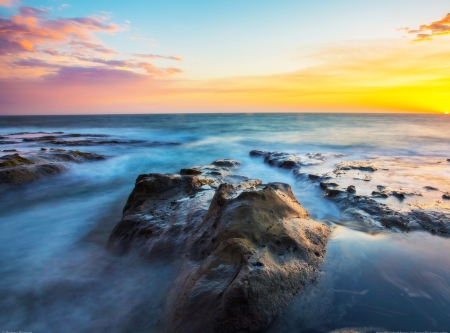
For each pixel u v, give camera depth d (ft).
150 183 24.26
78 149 69.10
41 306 15.26
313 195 29.78
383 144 69.31
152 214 20.83
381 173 36.11
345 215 22.82
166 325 11.64
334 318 11.27
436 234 18.35
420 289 13.12
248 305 10.32
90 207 32.09
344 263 14.39
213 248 13.88
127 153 65.72
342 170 37.73
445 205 22.97
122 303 14.70
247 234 13.62
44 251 21.68
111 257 18.98
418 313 11.75
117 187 40.22
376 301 12.23
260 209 15.38
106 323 13.62
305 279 12.46
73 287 16.58
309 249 14.26
